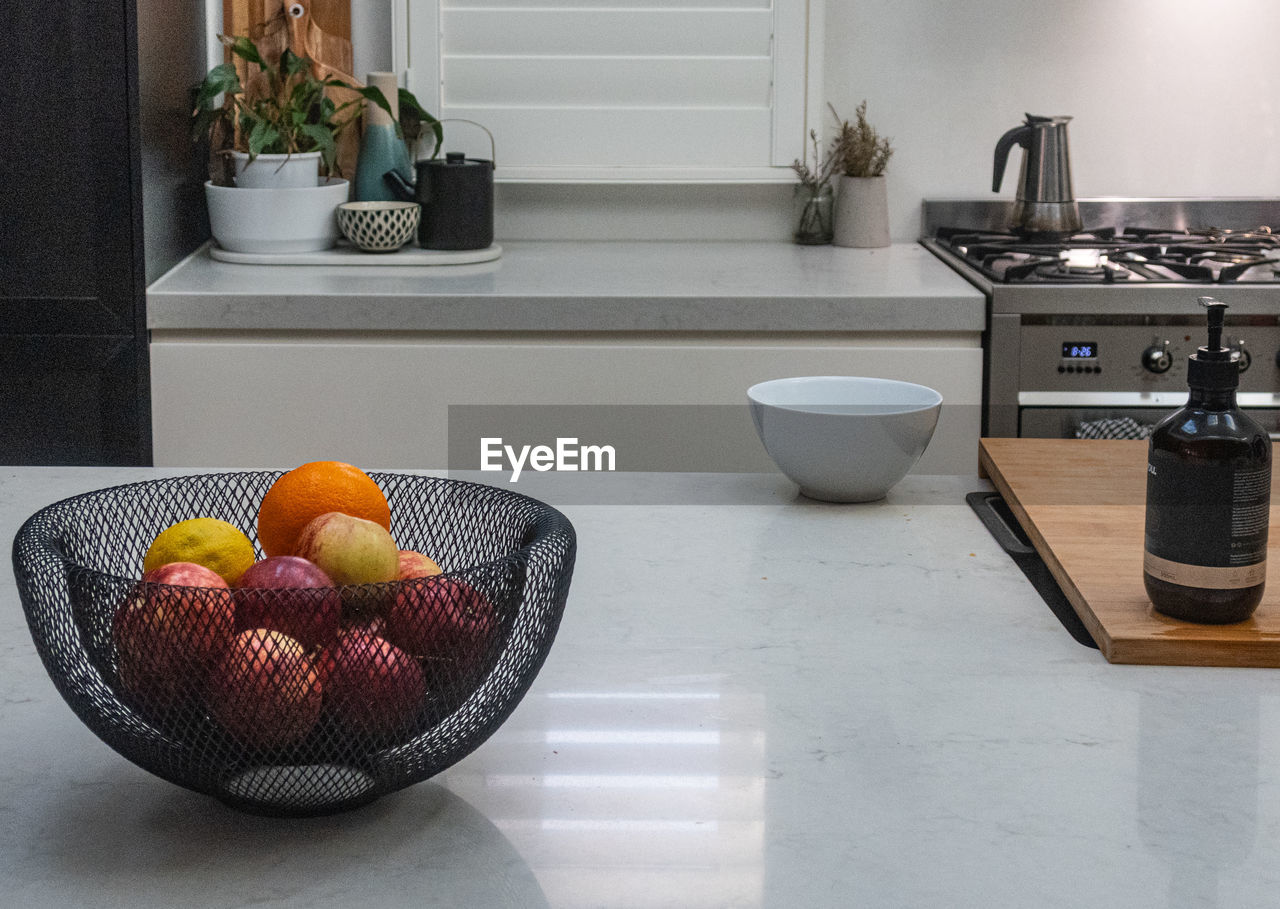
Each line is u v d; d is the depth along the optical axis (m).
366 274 2.48
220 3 2.80
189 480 0.89
